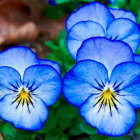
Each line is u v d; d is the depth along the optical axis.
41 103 0.47
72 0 0.63
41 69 0.45
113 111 0.46
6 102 0.47
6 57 0.47
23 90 0.47
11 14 0.69
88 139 0.51
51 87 0.46
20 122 0.47
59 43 0.57
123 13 0.51
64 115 0.50
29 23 0.65
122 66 0.45
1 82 0.47
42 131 0.50
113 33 0.49
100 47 0.46
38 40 0.66
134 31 0.49
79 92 0.46
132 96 0.46
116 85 0.46
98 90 0.46
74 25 0.49
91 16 0.50
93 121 0.46
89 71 0.45
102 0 0.63
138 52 0.55
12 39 0.65
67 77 0.45
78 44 0.49
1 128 0.50
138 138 0.51
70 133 0.52
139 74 0.45
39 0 0.68
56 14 0.68
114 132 0.46
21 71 0.47
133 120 0.46
